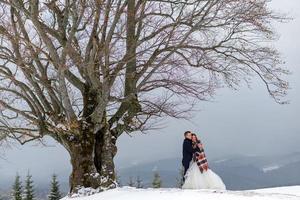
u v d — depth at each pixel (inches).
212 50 807.7
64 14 776.3
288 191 739.4
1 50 766.5
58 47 813.9
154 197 593.0
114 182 802.8
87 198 718.5
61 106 817.5
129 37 797.9
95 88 800.9
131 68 829.8
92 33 747.4
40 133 833.5
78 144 802.8
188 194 596.4
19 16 759.7
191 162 733.9
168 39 764.6
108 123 836.6
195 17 768.9
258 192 644.1
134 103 860.0
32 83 813.9
